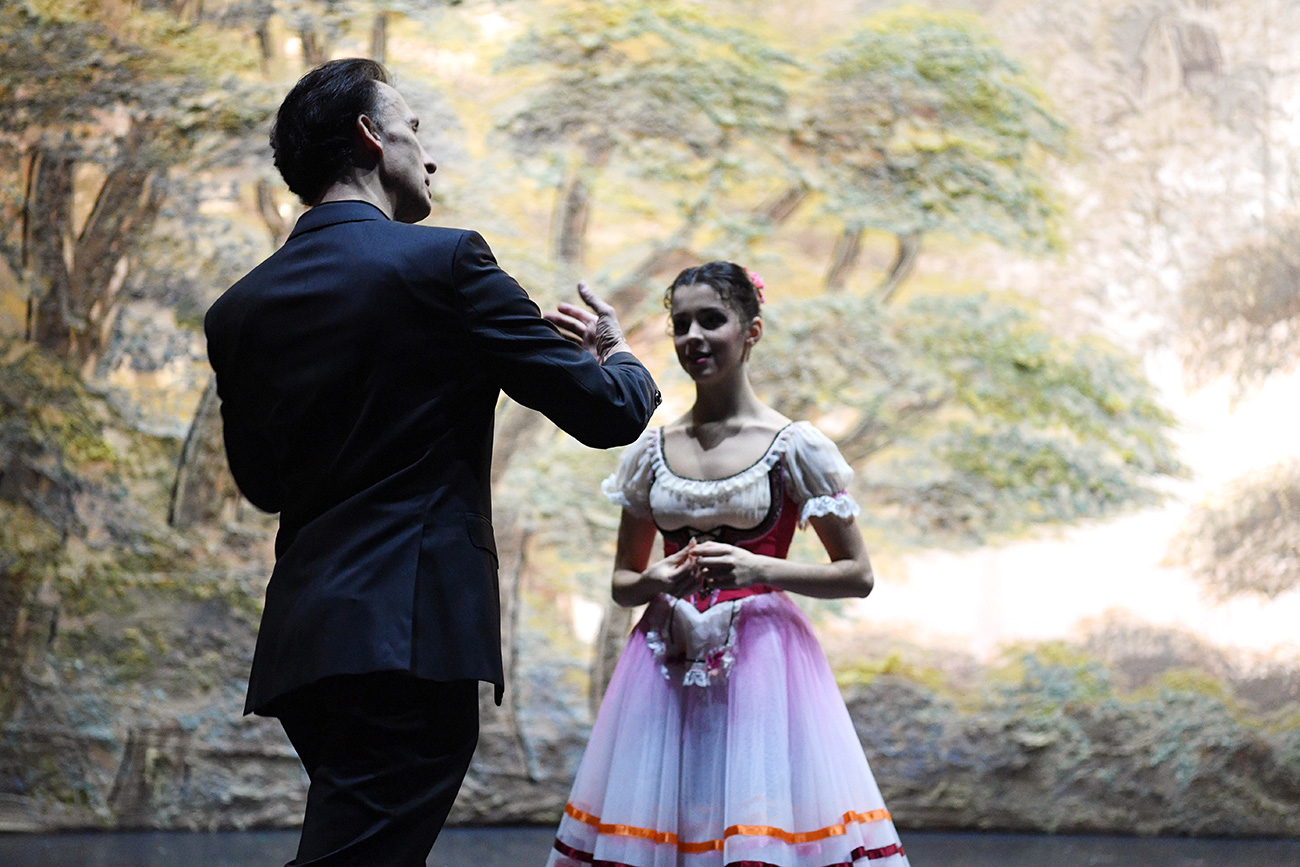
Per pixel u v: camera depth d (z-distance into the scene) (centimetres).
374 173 152
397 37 502
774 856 179
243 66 490
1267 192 515
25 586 428
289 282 141
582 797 202
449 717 137
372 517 135
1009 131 518
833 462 203
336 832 129
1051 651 468
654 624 205
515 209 495
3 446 438
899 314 502
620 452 484
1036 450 489
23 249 457
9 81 468
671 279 498
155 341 458
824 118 515
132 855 355
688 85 510
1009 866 355
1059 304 510
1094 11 532
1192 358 503
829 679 204
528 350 138
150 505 445
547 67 507
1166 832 440
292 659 133
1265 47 525
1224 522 483
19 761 412
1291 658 466
